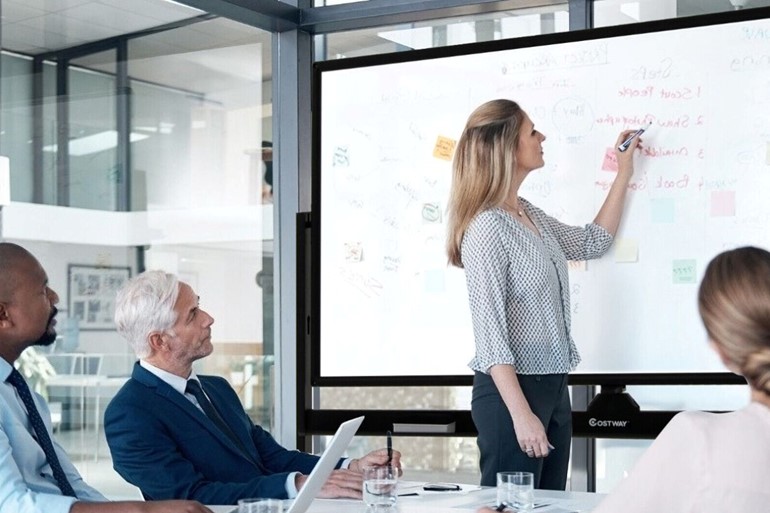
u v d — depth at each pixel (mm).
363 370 4406
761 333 1519
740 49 3873
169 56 4629
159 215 4562
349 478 2752
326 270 4492
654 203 3959
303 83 5043
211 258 4793
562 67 4121
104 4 4363
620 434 3961
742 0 4145
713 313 1567
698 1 4211
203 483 2824
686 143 3934
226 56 4875
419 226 4355
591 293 4012
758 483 1533
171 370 3010
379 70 4441
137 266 4469
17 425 2543
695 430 1595
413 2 4684
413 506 2445
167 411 2918
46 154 4109
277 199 5086
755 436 1558
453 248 3469
